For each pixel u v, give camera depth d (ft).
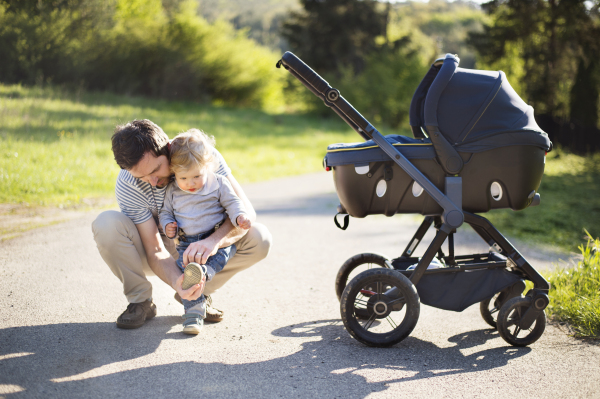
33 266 13.21
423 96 9.95
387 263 9.97
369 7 118.93
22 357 8.23
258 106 104.73
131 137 8.38
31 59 57.88
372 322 10.21
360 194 9.17
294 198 26.78
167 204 9.38
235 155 41.39
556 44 70.33
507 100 9.13
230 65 93.76
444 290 9.61
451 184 9.05
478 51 77.51
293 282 13.12
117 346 8.84
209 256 9.16
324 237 18.25
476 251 16.87
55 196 22.61
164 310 10.83
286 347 9.13
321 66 119.44
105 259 9.43
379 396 7.45
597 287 11.59
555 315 10.94
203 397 7.25
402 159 8.92
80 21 64.64
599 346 9.47
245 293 12.19
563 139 60.75
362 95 99.55
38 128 35.32
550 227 20.83
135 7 81.56
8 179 23.22
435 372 8.30
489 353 9.14
